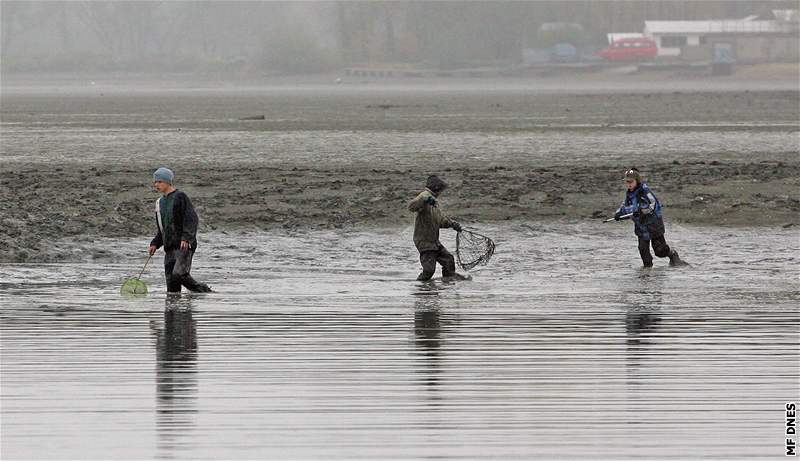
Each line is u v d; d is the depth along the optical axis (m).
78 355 51.09
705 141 178.62
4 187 112.12
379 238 88.19
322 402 43.75
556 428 40.66
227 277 73.31
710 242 87.06
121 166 139.12
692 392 45.09
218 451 38.31
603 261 79.62
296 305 63.41
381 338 54.59
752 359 50.28
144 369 48.66
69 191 109.25
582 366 49.06
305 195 108.12
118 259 80.25
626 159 148.12
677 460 37.56
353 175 125.00
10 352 51.66
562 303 63.88
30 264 77.56
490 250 76.06
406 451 38.34
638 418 41.81
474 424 41.09
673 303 63.72
